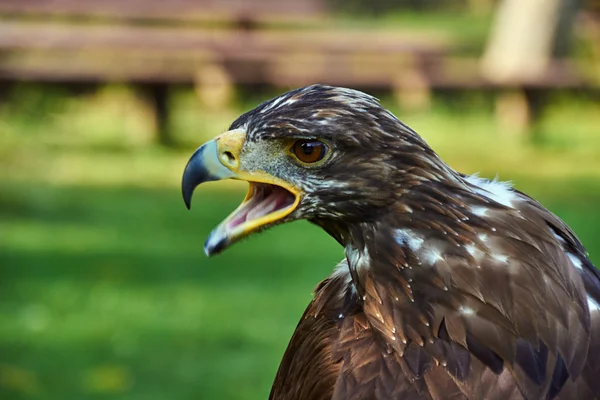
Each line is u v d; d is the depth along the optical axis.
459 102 24.09
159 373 9.74
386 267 4.35
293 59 22.52
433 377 4.23
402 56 22.67
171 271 12.55
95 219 14.89
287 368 4.89
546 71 23.44
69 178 17.45
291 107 4.42
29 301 11.54
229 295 11.67
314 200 4.45
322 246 13.81
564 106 25.31
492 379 4.18
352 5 37.22
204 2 25.12
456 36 32.94
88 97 22.86
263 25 26.58
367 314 4.43
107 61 22.77
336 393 4.33
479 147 21.02
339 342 4.56
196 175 4.57
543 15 26.05
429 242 4.29
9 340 10.52
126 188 16.88
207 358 10.05
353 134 4.31
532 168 19.22
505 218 4.32
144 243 13.72
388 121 4.34
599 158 20.31
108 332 10.66
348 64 22.88
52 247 13.48
